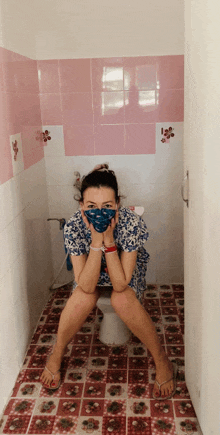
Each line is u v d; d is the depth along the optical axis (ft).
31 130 7.68
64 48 8.05
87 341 7.47
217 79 3.86
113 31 7.92
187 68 5.10
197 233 4.98
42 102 8.35
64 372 6.70
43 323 8.06
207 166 4.36
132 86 8.20
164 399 6.07
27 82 7.46
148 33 7.91
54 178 8.81
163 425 5.61
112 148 8.56
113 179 5.81
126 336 7.35
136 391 6.24
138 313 6.03
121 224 6.04
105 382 6.45
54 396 6.21
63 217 9.09
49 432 5.58
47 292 8.98
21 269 6.98
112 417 5.79
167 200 8.84
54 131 8.52
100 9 7.82
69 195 8.91
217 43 3.80
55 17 7.89
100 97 8.27
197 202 4.90
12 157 6.52
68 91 8.27
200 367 5.22
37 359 7.04
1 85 5.99
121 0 7.75
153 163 8.61
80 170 8.73
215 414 4.59
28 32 7.55
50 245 9.21
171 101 8.23
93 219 5.66
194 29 4.64
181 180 8.69
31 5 7.78
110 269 5.94
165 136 8.43
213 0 3.86
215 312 4.33
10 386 6.30
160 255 9.27
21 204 7.01
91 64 8.11
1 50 6.02
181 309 8.39
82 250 6.21
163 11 7.79
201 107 4.49
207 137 4.30
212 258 4.34
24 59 7.28
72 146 8.59
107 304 6.42
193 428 5.54
